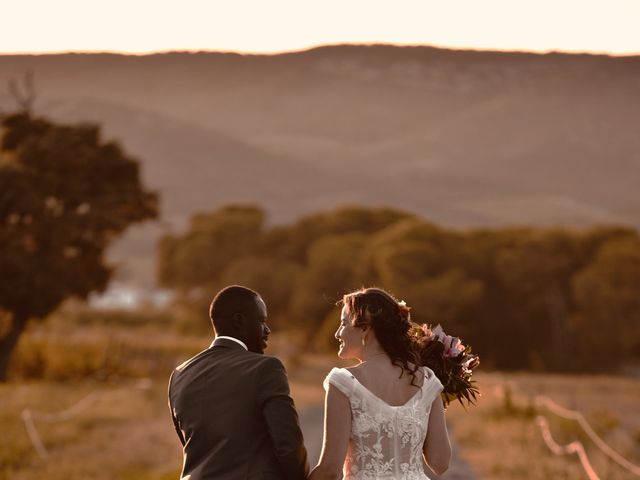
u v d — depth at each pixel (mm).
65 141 49438
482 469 18594
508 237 93750
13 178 47125
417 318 87125
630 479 18094
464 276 88438
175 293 120812
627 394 49156
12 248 47219
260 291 105938
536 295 90688
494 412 30016
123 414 31656
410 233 92500
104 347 54406
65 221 47781
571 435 24438
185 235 120188
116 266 53656
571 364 88562
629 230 93375
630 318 86250
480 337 90438
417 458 7102
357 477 6969
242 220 117250
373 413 6965
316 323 96812
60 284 48719
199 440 6609
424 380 7207
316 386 48250
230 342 6902
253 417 6562
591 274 86688
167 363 53188
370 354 7180
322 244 99062
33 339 57344
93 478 19516
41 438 24984
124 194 51031
